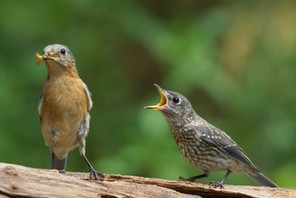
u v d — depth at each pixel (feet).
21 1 53.93
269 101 54.34
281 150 52.29
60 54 31.81
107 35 54.90
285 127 53.06
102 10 54.29
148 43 52.95
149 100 50.29
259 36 55.88
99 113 52.95
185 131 35.53
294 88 55.16
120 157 46.93
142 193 28.12
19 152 49.24
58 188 26.71
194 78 50.88
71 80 32.01
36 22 53.72
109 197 27.61
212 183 30.37
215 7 58.34
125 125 52.11
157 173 46.03
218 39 55.52
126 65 57.36
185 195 28.89
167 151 46.98
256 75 54.90
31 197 26.18
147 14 55.01
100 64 54.90
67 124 32.04
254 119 54.03
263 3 56.85
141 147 46.98
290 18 56.24
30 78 51.16
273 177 48.21
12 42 53.16
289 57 55.62
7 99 49.90
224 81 52.19
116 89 55.01
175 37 52.31
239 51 55.01
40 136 50.44
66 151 33.19
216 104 55.62
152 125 47.47
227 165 35.06
